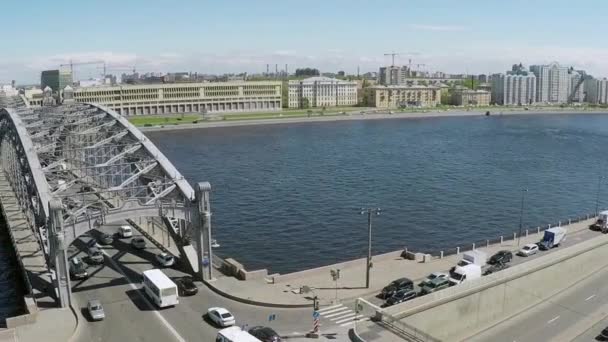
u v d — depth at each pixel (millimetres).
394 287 69375
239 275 74312
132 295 68250
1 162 156000
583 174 191625
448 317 70938
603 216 105562
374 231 121500
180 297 68312
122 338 57156
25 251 83938
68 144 104562
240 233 119375
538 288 85938
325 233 119688
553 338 75188
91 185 83188
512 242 98000
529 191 163750
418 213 137125
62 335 57344
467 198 153750
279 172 188875
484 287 75500
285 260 103188
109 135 109188
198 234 72375
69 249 84438
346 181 174000
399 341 57219
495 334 75250
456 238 118062
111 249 85625
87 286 70812
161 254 79812
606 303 86000
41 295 67750
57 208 62875
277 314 63688
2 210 118500
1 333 57375
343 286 72438
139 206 70625
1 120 127812
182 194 75125
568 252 91500
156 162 85688
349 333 59062
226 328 56062
